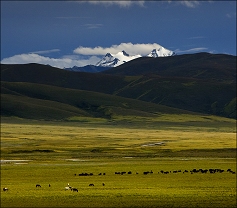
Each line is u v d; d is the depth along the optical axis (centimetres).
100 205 11712
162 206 11719
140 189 14250
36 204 11756
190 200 12319
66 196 12644
